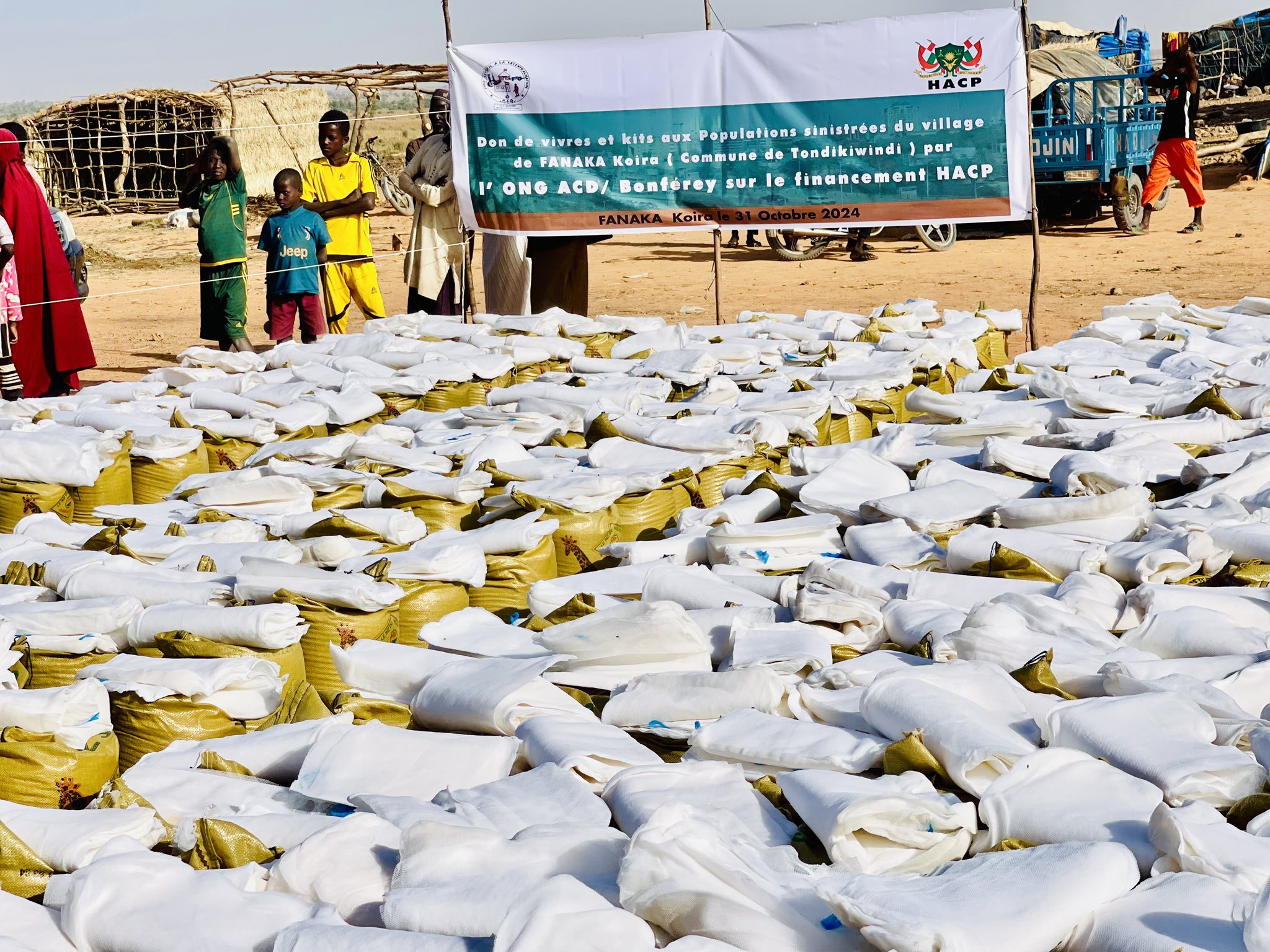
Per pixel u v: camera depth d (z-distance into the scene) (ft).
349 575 15.81
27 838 10.64
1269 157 94.12
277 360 32.30
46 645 14.80
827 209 34.42
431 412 27.02
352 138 110.42
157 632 14.90
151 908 9.31
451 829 9.56
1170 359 24.99
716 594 15.01
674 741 12.30
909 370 26.27
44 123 124.36
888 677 11.46
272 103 122.62
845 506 17.83
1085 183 70.90
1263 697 11.53
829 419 24.02
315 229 40.42
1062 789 9.66
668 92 34.58
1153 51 107.45
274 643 14.52
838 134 33.83
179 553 17.52
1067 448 19.83
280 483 20.11
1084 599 13.91
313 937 8.65
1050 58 82.07
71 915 9.41
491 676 12.84
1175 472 18.13
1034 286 34.09
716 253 35.55
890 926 7.72
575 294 40.22
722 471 21.20
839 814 9.31
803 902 8.38
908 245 72.28
